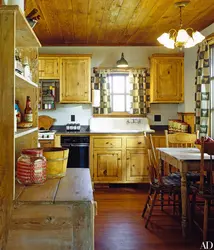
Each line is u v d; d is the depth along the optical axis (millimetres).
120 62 5227
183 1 3371
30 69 2539
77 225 1537
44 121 5375
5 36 1617
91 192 1682
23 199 1548
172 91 5246
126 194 4594
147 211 3746
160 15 3871
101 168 4961
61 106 5457
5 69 1617
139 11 3707
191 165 2953
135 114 5465
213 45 4121
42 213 1528
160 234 3031
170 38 3506
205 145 2787
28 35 2137
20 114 2490
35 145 2516
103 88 5426
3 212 1569
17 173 1869
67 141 4906
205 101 4148
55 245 1522
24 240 1518
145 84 5453
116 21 4109
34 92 2557
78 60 5172
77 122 5477
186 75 5168
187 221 3123
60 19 3994
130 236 2971
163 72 5230
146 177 4980
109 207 3912
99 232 3066
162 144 4980
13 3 1846
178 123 5078
